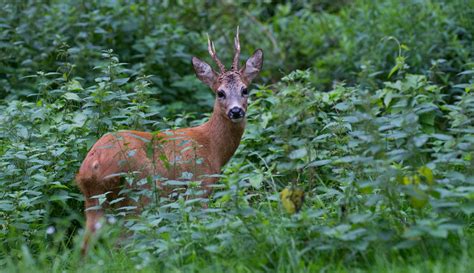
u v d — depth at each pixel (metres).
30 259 9.41
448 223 8.64
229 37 21.59
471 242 8.83
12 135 12.46
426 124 12.28
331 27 21.69
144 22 19.42
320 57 20.81
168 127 14.42
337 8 23.47
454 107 10.90
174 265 8.84
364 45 19.19
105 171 10.86
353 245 8.58
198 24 21.64
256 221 9.21
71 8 19.17
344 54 19.48
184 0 21.53
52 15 18.53
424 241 8.78
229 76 12.72
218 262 8.64
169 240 8.96
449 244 8.77
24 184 11.52
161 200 10.39
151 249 9.56
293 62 21.16
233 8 21.95
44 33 17.88
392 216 9.19
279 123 9.72
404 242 8.55
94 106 12.64
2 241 10.66
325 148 12.35
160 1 20.59
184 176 10.66
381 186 9.01
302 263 8.38
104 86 12.59
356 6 22.05
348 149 11.34
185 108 17.92
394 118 10.66
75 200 11.92
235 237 8.92
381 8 20.20
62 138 12.45
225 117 12.49
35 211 10.98
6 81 17.11
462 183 9.40
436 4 19.39
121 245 10.33
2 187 11.34
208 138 12.45
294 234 8.92
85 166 10.98
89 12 18.45
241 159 13.44
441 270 8.09
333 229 8.61
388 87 13.14
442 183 9.29
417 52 17.84
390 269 8.35
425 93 12.79
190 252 8.96
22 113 12.77
